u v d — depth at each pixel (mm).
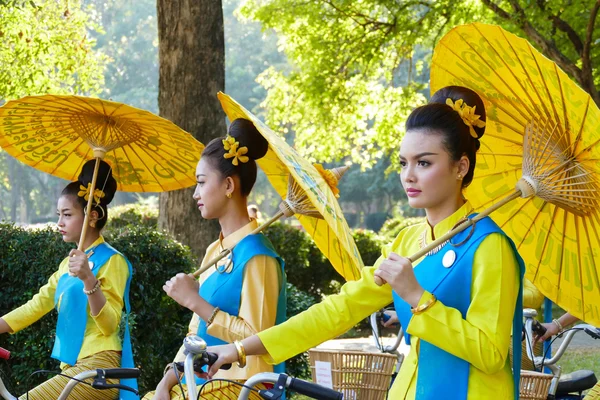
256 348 3564
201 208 4398
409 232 3635
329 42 18891
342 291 3688
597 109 2947
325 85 18938
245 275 4199
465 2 17109
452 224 3342
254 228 4391
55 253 7023
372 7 18203
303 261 15227
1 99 16281
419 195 3309
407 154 3314
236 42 63375
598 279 3439
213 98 11117
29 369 6957
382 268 3188
